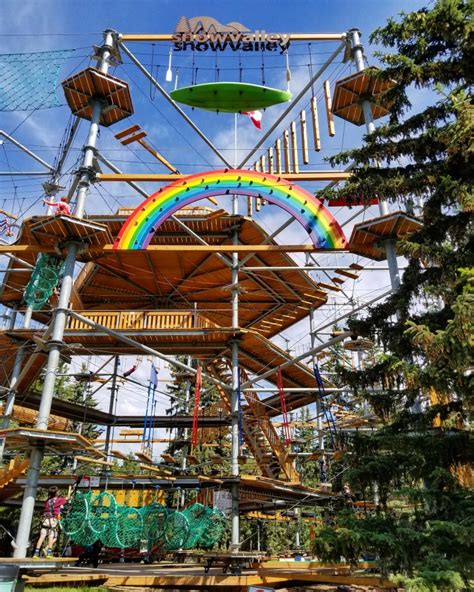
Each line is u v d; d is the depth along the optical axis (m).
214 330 18.86
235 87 18.05
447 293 8.25
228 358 22.20
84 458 16.70
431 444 8.14
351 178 10.45
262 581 12.72
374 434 9.24
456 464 8.23
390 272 14.19
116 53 18.23
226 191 16.98
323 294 24.59
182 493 22.56
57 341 13.72
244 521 30.69
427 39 9.41
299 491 18.42
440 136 8.68
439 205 8.93
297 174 17.94
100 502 13.52
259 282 24.17
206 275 24.62
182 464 27.25
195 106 18.64
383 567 7.43
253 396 23.77
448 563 6.47
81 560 16.20
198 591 12.58
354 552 7.47
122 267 24.12
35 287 16.33
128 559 20.06
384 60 9.52
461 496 7.58
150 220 16.28
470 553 6.71
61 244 15.24
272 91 18.20
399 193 9.89
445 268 8.30
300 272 22.94
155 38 18.36
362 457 9.13
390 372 9.16
